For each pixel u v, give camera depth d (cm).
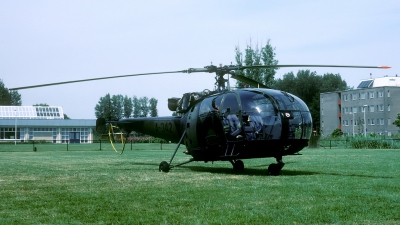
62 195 863
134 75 1297
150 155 2805
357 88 9981
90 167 1645
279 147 1188
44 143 7919
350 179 1095
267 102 1189
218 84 1349
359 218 616
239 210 682
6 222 617
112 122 1781
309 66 1146
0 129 8862
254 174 1280
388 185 962
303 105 1238
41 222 619
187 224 589
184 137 1439
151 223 601
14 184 1057
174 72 1321
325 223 589
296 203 738
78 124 9188
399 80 9725
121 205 741
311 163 1764
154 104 14812
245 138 1187
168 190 912
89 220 627
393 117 9100
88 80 1295
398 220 605
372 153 2864
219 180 1096
